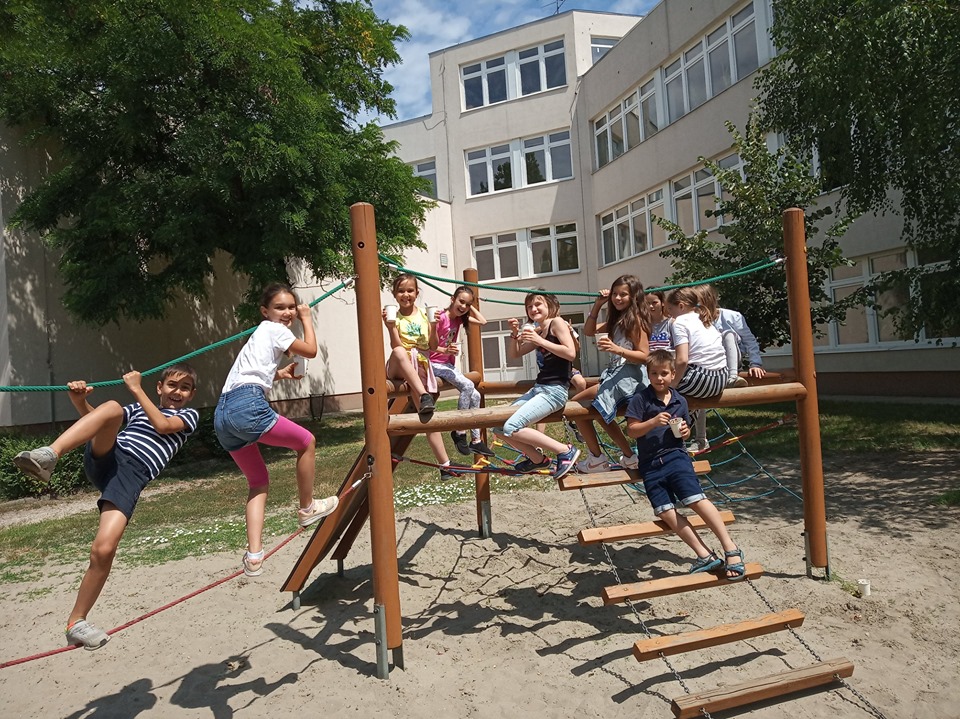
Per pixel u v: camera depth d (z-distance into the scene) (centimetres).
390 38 1554
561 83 2573
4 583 660
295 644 482
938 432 1003
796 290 527
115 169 1332
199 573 643
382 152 1480
